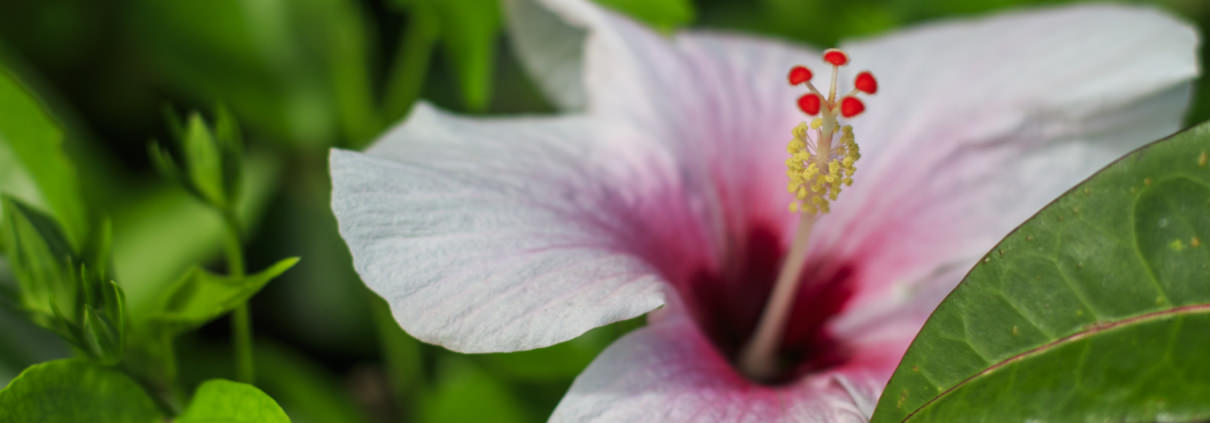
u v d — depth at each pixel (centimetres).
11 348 42
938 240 41
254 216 46
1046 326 36
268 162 47
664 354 38
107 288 38
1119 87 41
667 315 39
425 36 45
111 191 46
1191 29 41
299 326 48
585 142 41
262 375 44
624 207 40
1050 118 41
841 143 39
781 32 47
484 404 43
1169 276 35
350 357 48
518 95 49
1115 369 35
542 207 39
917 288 41
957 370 36
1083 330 35
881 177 42
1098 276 35
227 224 40
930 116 42
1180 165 35
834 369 40
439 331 37
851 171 39
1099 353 35
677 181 41
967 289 36
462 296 37
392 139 39
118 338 38
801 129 39
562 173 40
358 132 46
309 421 44
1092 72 41
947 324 36
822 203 39
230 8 46
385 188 38
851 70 43
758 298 42
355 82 46
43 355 42
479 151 39
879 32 47
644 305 37
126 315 38
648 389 38
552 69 44
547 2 42
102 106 48
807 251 42
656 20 44
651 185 41
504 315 37
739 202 42
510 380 43
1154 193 35
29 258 38
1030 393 35
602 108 41
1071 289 36
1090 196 36
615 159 41
